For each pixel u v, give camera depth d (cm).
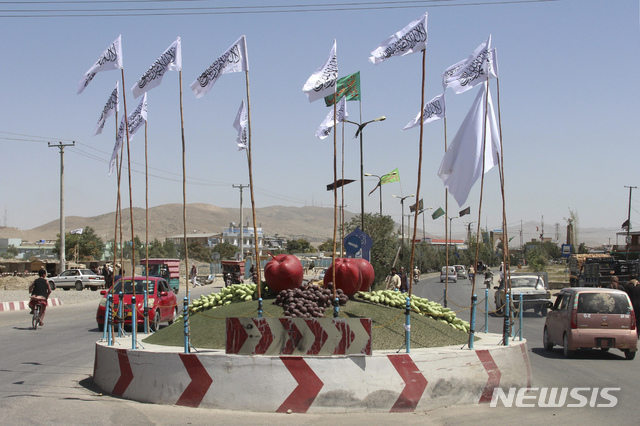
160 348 898
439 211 4853
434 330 963
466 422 724
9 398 848
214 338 912
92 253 9238
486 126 980
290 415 743
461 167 988
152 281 1864
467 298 4172
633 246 6638
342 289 1002
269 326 779
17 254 12288
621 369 1194
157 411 767
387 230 4353
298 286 1013
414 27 911
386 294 1061
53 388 930
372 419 727
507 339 932
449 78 1019
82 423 712
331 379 755
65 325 2088
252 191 897
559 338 1432
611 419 763
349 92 1318
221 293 1114
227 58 975
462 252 10744
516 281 2808
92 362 1223
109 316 1020
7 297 3784
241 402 766
